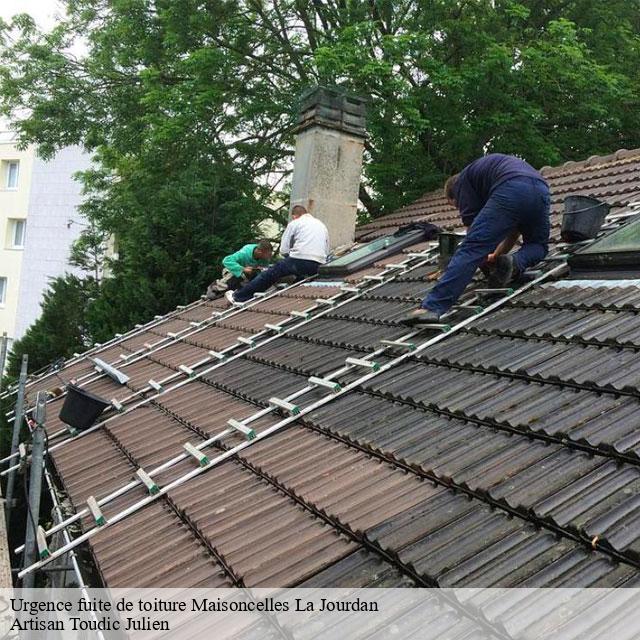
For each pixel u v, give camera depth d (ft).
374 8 46.11
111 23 52.44
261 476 11.43
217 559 9.39
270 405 14.33
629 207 17.47
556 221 18.62
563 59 42.32
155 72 45.19
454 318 14.65
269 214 47.73
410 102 40.63
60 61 52.06
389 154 45.44
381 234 30.27
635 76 49.98
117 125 52.19
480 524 7.81
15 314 94.94
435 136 45.83
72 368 27.94
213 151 45.85
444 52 44.34
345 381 13.89
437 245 22.00
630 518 6.84
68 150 93.20
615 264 13.44
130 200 44.70
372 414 12.00
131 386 20.94
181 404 17.08
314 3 47.75
